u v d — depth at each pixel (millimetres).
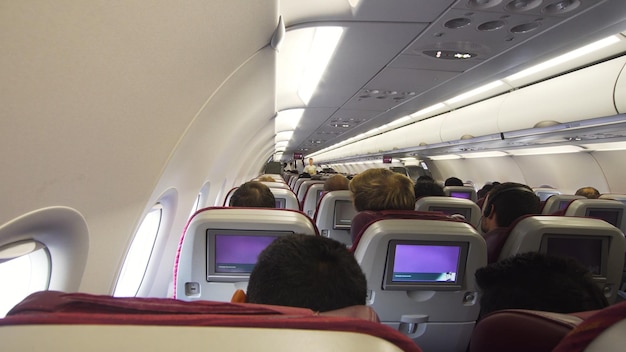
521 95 6125
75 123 1323
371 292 1960
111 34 1253
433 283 1934
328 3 3002
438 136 9367
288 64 5211
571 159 9820
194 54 1990
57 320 472
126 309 563
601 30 3418
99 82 1347
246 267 1886
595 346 446
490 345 918
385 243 1854
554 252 2213
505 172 12984
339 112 8641
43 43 1003
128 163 1908
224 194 8102
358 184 2727
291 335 470
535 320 820
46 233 1507
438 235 1854
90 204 1696
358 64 4598
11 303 1685
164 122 2141
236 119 4398
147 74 1654
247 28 2375
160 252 3377
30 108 1084
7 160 1101
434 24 3287
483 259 1925
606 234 2172
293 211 1955
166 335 462
